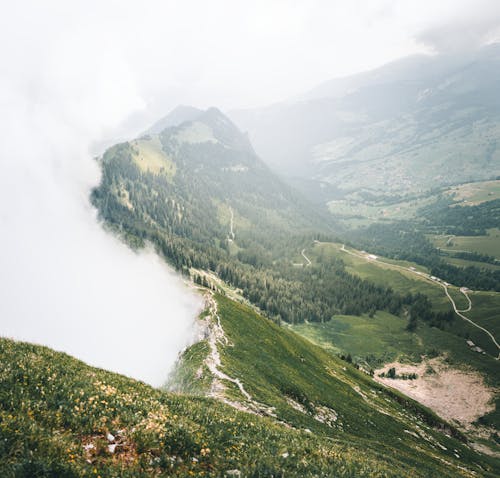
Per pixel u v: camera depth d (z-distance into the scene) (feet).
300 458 48.57
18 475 26.96
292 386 191.62
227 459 39.91
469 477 165.27
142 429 39.04
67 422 37.24
